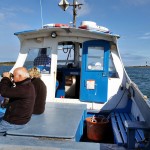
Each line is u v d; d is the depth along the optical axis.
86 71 7.10
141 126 3.49
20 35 7.41
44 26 7.13
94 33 6.92
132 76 41.12
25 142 3.47
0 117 4.83
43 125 4.23
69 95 8.62
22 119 3.93
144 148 3.47
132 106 6.65
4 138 3.62
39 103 5.03
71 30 7.03
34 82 5.03
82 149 3.26
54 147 3.29
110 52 7.14
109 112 6.91
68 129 4.02
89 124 5.94
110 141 5.87
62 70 8.45
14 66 7.66
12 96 3.85
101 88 7.03
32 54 7.62
